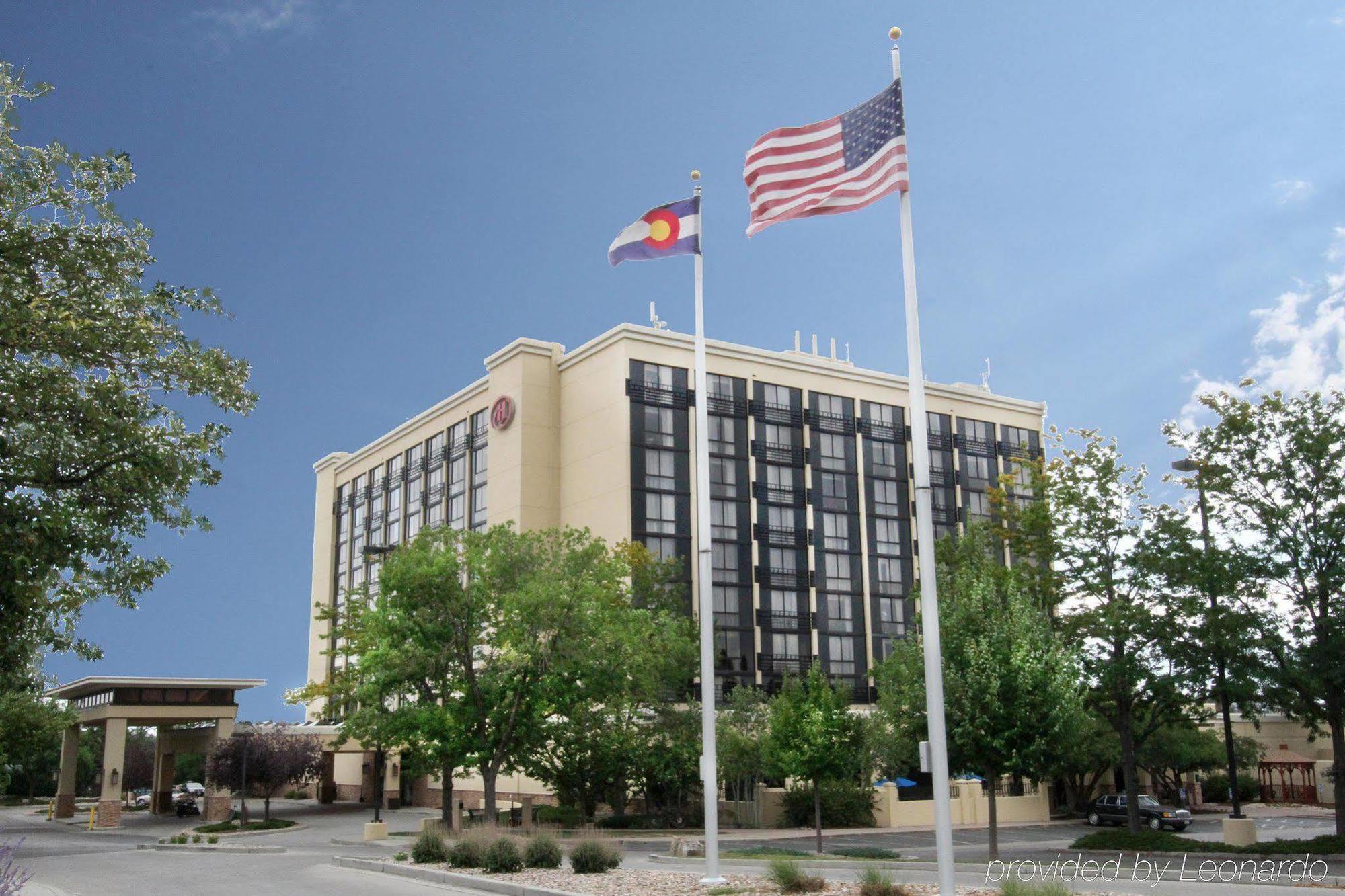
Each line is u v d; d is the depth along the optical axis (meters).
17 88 14.32
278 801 74.38
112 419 14.02
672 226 20.61
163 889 20.80
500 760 36.19
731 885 17.00
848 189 16.44
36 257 14.23
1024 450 46.88
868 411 68.19
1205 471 29.03
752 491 61.94
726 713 46.56
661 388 60.16
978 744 23.77
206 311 15.38
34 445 13.82
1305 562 28.09
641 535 57.50
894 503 67.75
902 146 15.61
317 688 54.62
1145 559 30.30
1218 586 28.56
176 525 15.07
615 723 45.34
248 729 55.00
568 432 62.81
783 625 61.12
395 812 62.53
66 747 67.12
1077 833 44.22
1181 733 58.22
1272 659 28.53
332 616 52.38
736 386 63.09
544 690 35.81
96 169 14.74
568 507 61.88
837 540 64.62
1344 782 27.84
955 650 24.31
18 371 13.73
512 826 41.19
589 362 61.81
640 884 17.78
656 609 50.78
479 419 68.25
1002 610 25.81
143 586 14.66
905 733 25.64
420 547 36.78
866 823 48.25
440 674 36.94
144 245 15.03
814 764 30.38
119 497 14.23
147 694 59.62
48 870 27.34
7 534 12.97
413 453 76.25
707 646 18.86
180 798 66.44
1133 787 31.84
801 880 15.84
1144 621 30.03
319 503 89.94
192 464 14.88
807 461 64.56
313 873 23.81
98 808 55.59
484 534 38.50
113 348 14.59
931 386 71.50
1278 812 59.50
